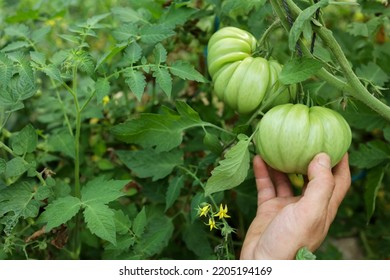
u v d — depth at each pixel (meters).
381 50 0.74
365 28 0.70
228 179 0.53
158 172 0.63
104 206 0.52
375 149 0.67
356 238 0.91
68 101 0.75
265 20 0.67
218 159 0.63
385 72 0.69
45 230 0.53
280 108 0.53
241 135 0.55
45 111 0.82
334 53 0.52
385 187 0.89
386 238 0.78
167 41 0.75
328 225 0.57
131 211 0.66
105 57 0.56
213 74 0.59
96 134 0.78
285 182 0.62
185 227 0.65
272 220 0.54
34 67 0.55
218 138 0.65
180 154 0.63
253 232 0.58
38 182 0.74
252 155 0.66
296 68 0.53
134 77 0.55
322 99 0.62
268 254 0.53
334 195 0.57
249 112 0.58
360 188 0.89
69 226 0.59
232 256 0.57
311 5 0.52
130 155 0.63
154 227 0.61
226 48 0.58
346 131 0.54
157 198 0.66
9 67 0.52
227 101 0.58
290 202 0.60
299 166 0.54
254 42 0.60
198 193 0.60
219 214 0.55
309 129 0.52
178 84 0.77
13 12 0.88
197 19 0.73
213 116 0.71
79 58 0.56
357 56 0.77
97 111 0.70
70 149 0.68
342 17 0.95
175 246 0.72
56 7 0.83
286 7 0.51
